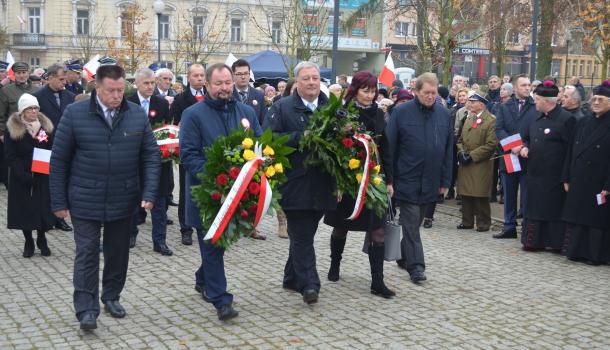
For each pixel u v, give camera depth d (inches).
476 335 225.5
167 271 298.7
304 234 246.2
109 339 215.8
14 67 483.5
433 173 285.3
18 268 304.3
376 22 1851.6
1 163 538.0
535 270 315.3
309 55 962.7
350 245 353.1
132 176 228.5
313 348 210.1
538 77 879.7
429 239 380.5
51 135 322.3
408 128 283.6
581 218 327.3
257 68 912.3
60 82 399.5
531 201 351.6
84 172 221.3
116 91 218.8
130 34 1547.7
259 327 228.2
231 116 237.8
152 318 236.2
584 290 283.0
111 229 233.3
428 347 213.3
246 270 302.2
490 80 546.3
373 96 259.6
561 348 216.2
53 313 241.1
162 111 357.7
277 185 229.0
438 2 738.2
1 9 1929.1
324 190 241.4
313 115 237.9
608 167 319.6
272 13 1854.1
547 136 345.4
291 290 271.6
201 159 230.5
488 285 286.2
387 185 266.8
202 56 1781.5
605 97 321.7
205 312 243.1
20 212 315.6
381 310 248.7
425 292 273.1
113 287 238.1
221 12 1914.4
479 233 402.6
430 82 281.6
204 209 221.5
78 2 1875.0
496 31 1028.5
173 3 1891.0
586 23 821.9
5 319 234.5
